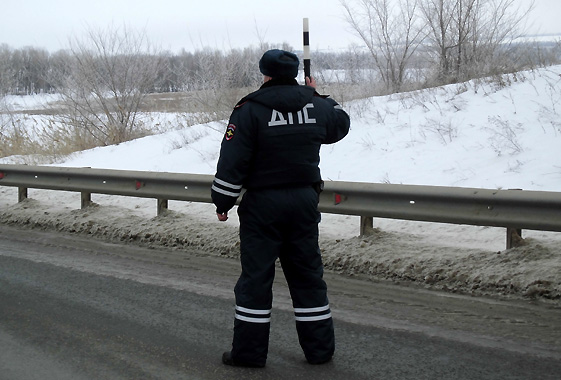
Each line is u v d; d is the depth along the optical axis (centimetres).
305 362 458
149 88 1762
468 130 1081
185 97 1759
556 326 510
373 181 977
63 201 1116
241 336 441
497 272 602
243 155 415
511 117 1084
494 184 875
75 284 668
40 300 617
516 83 1237
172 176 865
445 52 1647
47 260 770
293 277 446
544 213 594
